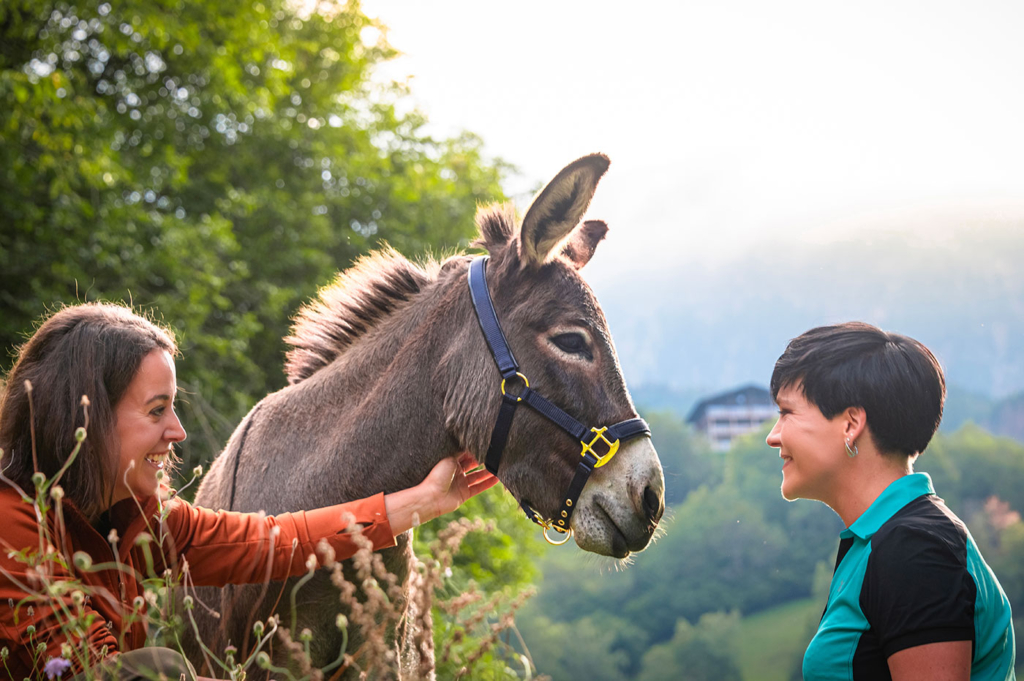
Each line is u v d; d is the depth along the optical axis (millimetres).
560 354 2082
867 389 1592
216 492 2375
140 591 1809
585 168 2021
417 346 2209
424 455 2172
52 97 6742
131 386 1674
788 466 1732
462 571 7832
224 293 9141
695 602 59625
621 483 2023
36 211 7086
